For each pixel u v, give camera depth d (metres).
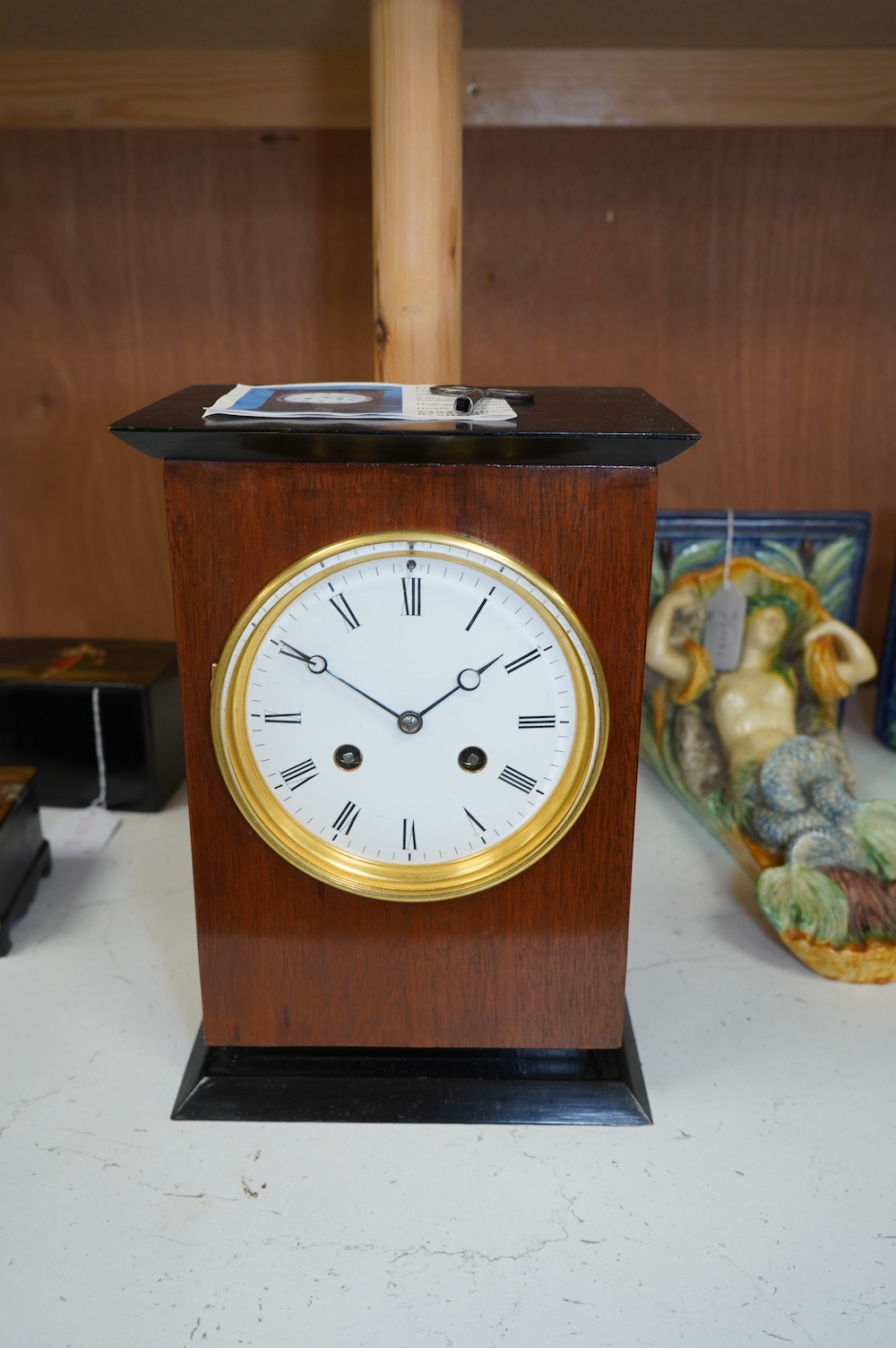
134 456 1.95
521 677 0.99
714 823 1.58
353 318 1.85
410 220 1.23
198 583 0.96
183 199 1.78
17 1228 0.97
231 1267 0.94
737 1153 1.06
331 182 1.76
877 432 1.93
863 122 1.69
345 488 0.93
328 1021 1.11
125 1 1.37
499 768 1.02
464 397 0.96
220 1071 1.13
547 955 1.08
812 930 1.31
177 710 1.73
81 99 1.69
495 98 1.68
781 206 1.78
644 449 0.89
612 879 1.05
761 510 1.98
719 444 1.93
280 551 0.95
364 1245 0.96
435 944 1.07
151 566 2.03
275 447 0.90
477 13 1.42
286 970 1.09
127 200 1.78
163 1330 0.88
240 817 1.04
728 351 1.87
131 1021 1.24
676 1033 1.22
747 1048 1.20
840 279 1.83
